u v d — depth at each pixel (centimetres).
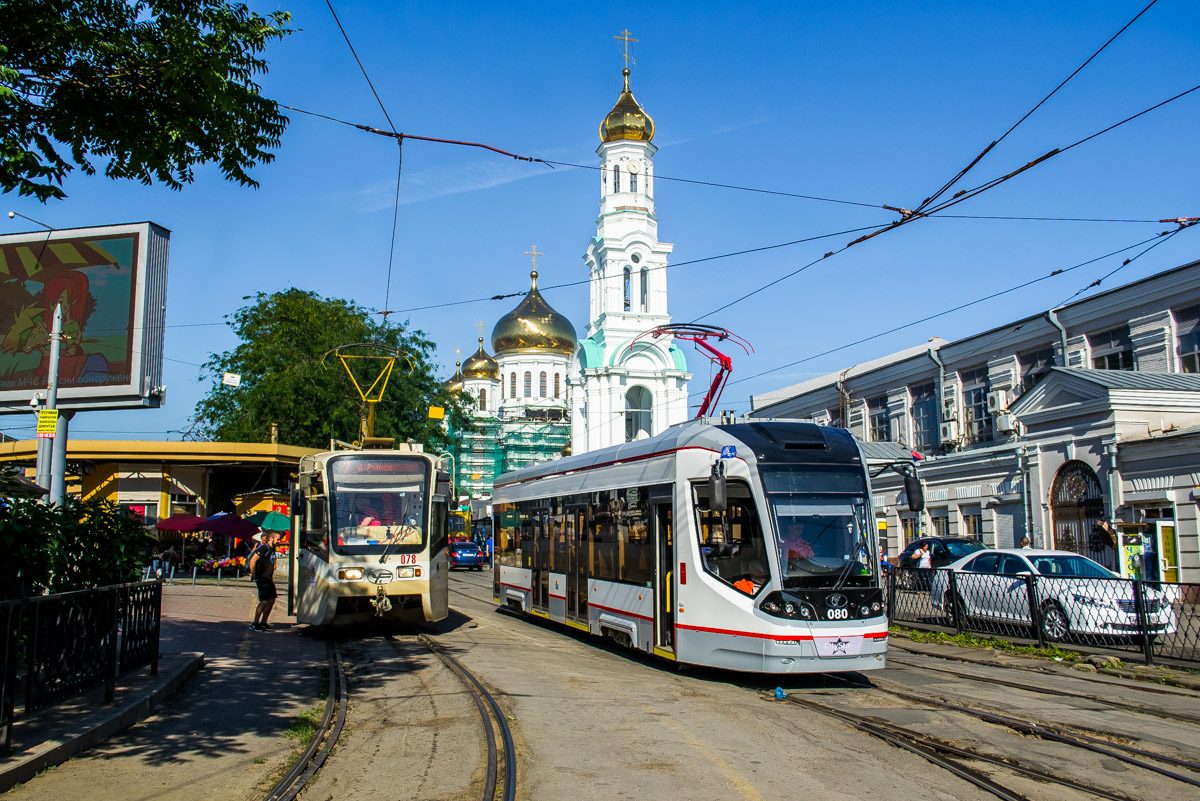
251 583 3094
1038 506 2555
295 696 1050
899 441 3506
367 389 4206
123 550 985
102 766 733
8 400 2383
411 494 1641
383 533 1598
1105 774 733
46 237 2439
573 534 1662
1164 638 1391
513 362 8062
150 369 2392
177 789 683
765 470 1162
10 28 827
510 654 1403
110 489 3412
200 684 1107
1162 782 713
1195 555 2059
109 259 2409
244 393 4250
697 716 934
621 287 5891
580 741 823
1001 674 1268
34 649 746
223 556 3597
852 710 976
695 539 1219
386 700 1038
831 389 3978
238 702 1007
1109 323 2656
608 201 5959
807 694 1085
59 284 2412
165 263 2488
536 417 7894
